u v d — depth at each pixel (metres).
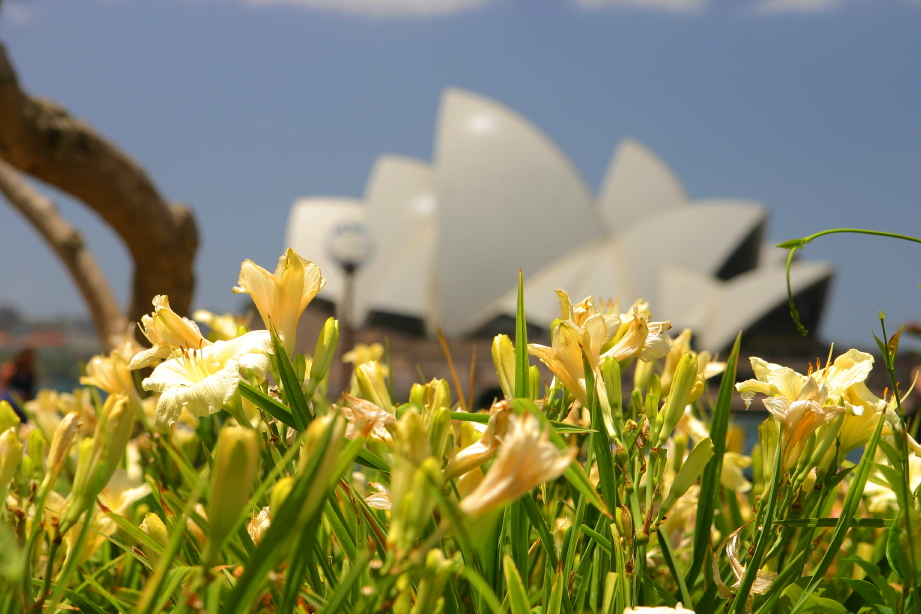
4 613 0.60
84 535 0.68
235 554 0.69
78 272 3.68
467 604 0.78
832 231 0.81
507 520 0.77
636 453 0.75
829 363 0.80
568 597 0.70
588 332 0.77
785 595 0.78
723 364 0.95
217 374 0.69
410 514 0.55
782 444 0.74
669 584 0.89
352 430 0.71
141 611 0.55
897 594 0.71
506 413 0.65
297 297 0.76
